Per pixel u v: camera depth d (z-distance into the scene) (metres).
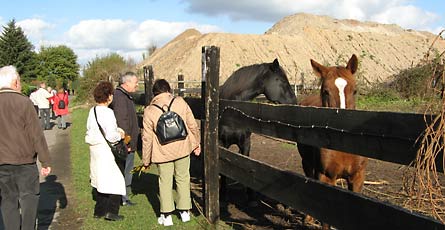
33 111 4.32
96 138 5.10
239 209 5.66
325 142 3.03
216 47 4.66
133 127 5.88
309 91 18.61
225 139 5.47
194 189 6.59
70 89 51.94
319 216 2.97
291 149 10.37
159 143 4.81
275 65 5.89
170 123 4.73
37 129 4.32
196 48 47.72
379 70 48.69
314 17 79.69
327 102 4.18
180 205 4.97
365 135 2.62
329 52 52.88
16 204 4.35
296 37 53.81
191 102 5.67
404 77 18.22
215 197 4.81
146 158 4.93
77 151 10.53
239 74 5.95
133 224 5.04
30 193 4.35
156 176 7.52
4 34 64.19
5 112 4.18
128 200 5.86
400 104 16.48
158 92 4.96
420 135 2.21
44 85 16.36
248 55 47.69
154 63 51.88
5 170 4.23
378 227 2.39
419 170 2.21
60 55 83.81
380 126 2.50
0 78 4.28
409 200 2.69
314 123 3.13
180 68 44.69
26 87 38.03
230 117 4.75
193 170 6.95
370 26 82.25
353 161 4.09
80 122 18.05
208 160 4.75
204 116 4.78
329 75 4.23
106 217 5.19
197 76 42.72
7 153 4.18
